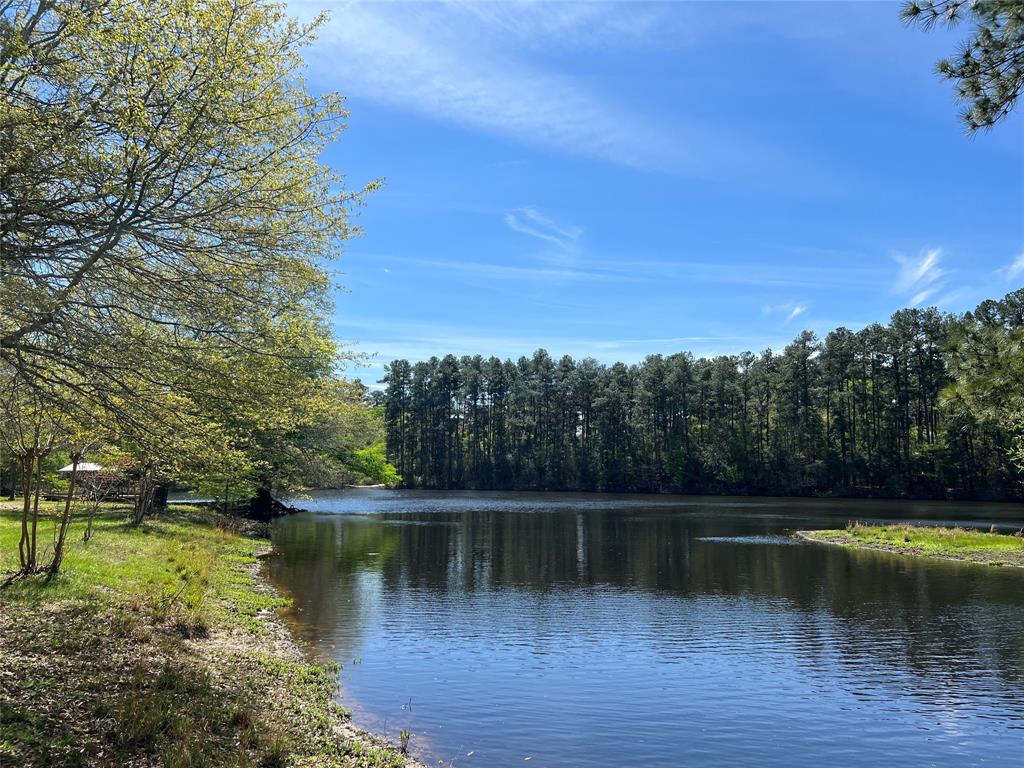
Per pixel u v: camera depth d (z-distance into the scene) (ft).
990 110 23.15
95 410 33.47
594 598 64.64
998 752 31.27
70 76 25.77
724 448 295.28
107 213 27.35
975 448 238.27
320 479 132.05
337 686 36.76
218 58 26.73
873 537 114.21
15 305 26.14
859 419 284.20
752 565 86.79
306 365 38.11
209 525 99.40
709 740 31.96
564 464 329.52
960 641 50.06
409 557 88.58
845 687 39.73
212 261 32.19
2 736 20.45
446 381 354.74
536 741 31.07
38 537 59.36
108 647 31.14
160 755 21.97
